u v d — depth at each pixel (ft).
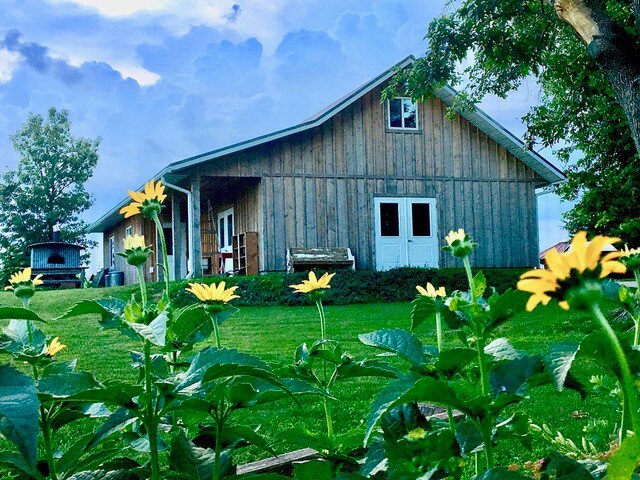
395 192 54.44
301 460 7.07
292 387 3.97
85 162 139.33
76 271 75.87
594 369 11.30
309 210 52.11
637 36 29.78
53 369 4.24
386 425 3.71
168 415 4.50
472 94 46.47
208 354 3.73
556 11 27.48
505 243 56.85
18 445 2.67
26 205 132.16
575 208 50.37
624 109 25.29
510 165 57.77
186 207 68.49
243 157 50.78
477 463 3.67
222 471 4.06
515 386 3.33
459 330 3.92
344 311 37.96
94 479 4.04
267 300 42.60
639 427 2.19
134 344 25.36
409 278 47.09
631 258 4.47
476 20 39.11
